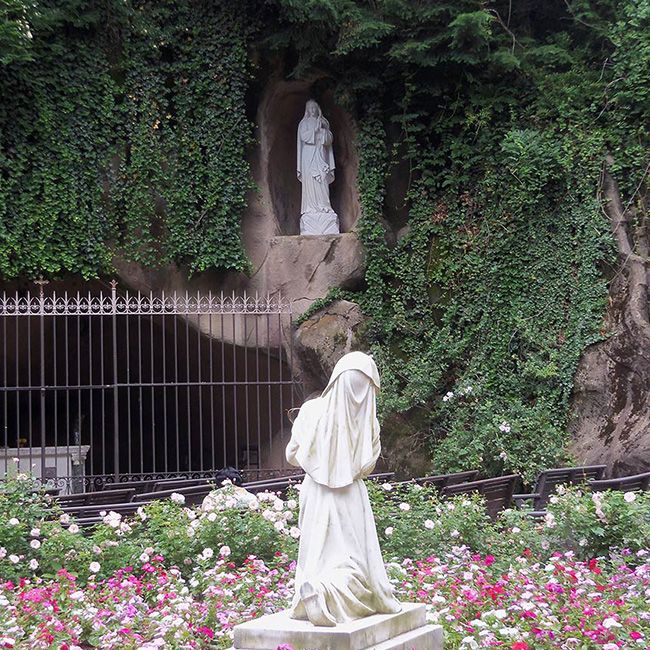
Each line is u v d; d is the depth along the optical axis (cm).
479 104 1753
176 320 1734
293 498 948
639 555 794
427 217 1792
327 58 1806
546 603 636
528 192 1691
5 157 1625
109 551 818
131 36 1739
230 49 1792
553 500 881
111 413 2120
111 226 1705
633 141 1636
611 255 1608
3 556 785
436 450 1614
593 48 1775
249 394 1997
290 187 1934
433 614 591
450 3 1725
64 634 579
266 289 1781
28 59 1586
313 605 464
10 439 2089
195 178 1756
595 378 1566
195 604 658
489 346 1691
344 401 505
